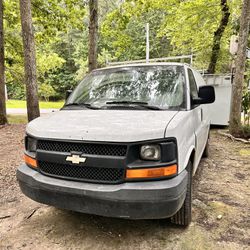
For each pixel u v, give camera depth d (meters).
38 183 2.59
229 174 4.77
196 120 3.56
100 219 3.15
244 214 3.24
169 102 3.13
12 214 3.31
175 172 2.34
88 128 2.44
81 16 12.74
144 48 34.09
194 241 2.68
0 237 2.83
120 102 3.26
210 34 12.95
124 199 2.23
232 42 8.69
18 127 9.57
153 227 2.95
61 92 41.56
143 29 34.19
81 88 3.90
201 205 3.46
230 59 12.67
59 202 2.52
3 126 9.58
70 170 2.48
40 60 18.08
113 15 12.12
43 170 2.66
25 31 8.01
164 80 3.44
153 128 2.33
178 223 2.93
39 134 2.64
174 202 2.24
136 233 2.84
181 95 3.20
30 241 2.75
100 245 2.65
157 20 33.47
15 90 37.16
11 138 7.61
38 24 12.91
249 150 6.58
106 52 33.56
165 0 12.18
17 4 11.96
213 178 4.55
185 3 11.87
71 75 41.06
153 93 3.30
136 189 2.21
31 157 2.76
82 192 2.35
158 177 2.27
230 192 3.93
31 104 8.41
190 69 4.05
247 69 9.03
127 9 12.09
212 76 9.70
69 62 41.50
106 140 2.30
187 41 14.45
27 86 8.36
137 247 2.60
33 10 11.93
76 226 3.01
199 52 13.60
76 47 40.38
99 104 3.35
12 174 4.66
